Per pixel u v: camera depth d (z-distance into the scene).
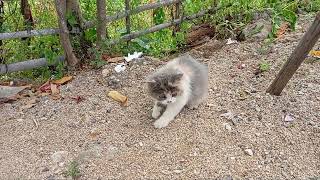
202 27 0.97
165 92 0.65
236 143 0.62
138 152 0.62
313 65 0.78
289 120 0.66
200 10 0.98
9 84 0.81
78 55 0.84
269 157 0.60
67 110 0.72
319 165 0.59
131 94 0.75
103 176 0.58
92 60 0.83
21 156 0.63
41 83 0.81
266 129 0.64
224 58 0.85
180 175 0.58
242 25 0.95
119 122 0.68
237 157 0.60
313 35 0.64
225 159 0.60
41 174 0.59
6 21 0.85
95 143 0.64
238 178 0.57
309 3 1.04
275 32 0.91
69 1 0.80
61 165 0.60
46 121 0.70
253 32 0.92
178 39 0.93
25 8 0.85
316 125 0.64
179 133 0.65
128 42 0.89
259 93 0.72
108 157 0.61
